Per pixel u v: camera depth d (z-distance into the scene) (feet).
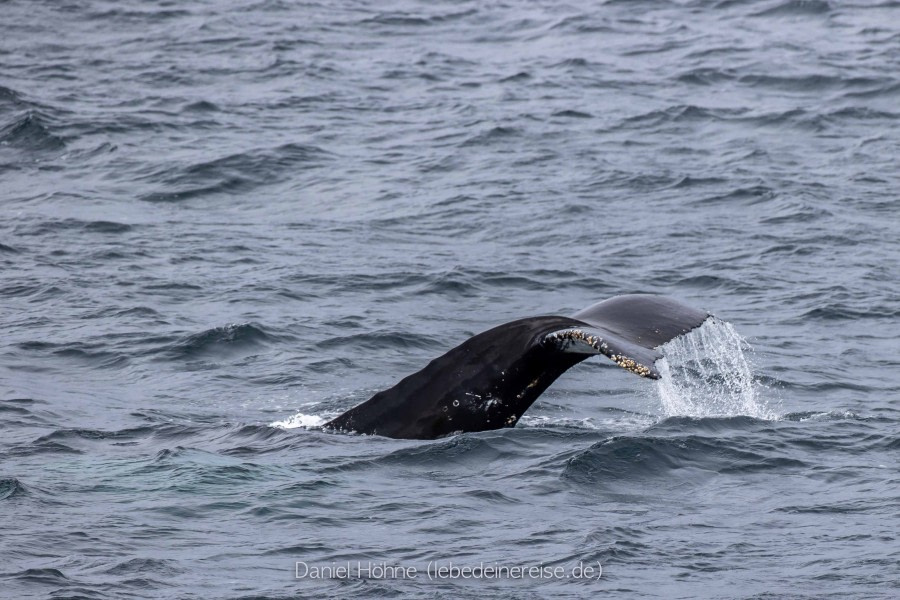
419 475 157.89
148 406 201.98
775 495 155.94
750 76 481.87
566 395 210.59
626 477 160.45
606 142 407.03
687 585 127.95
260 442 170.30
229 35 558.56
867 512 149.59
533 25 578.25
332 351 237.45
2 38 552.00
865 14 575.79
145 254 303.07
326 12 604.49
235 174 375.25
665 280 288.92
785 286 282.56
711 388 215.31
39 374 221.25
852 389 216.13
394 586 126.52
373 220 336.29
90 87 476.13
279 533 139.95
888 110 439.22
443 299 275.39
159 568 129.08
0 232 319.47
